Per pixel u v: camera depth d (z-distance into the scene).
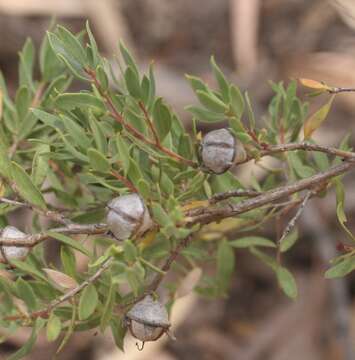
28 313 0.31
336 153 0.33
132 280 0.30
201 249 0.40
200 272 0.38
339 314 0.63
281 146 0.33
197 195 0.34
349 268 0.33
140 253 0.30
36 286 0.32
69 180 0.38
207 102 0.32
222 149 0.32
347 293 0.67
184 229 0.30
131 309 0.31
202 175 0.32
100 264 0.32
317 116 0.34
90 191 0.37
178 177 0.32
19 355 0.31
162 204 0.32
